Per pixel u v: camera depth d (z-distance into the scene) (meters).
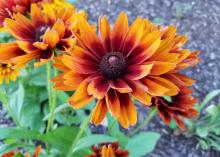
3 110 0.53
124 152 0.33
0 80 0.37
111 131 0.38
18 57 0.25
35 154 0.29
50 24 0.29
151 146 0.40
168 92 0.24
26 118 0.47
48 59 0.25
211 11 0.67
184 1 0.68
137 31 0.26
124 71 0.25
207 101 0.52
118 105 0.23
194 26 0.65
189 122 0.51
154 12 0.66
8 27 0.27
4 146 0.36
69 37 0.26
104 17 0.26
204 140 0.51
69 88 0.25
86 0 0.68
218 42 0.63
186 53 0.25
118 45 0.26
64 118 0.47
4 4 0.31
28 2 0.32
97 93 0.23
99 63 0.25
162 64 0.23
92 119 0.24
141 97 0.23
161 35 0.26
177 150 0.51
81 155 0.38
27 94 0.48
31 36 0.28
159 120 0.53
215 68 0.59
